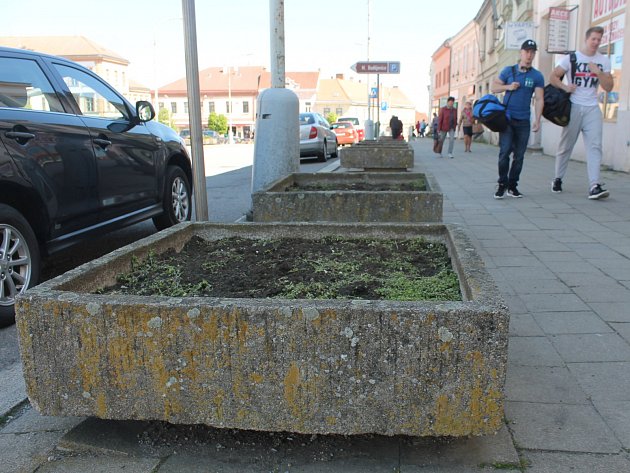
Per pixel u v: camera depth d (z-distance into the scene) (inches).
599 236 237.1
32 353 93.3
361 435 97.7
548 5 649.6
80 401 93.7
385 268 129.7
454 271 122.5
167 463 92.3
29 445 98.7
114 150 209.2
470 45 1592.0
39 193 168.6
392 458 92.2
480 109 323.9
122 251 124.8
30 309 92.0
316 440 96.8
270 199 190.4
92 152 195.3
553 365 123.7
